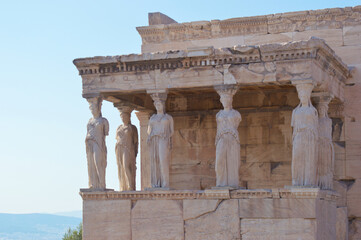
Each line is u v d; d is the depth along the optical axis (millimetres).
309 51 18656
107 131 20547
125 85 20172
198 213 19219
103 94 20531
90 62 20234
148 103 23031
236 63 19344
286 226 18484
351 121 21766
